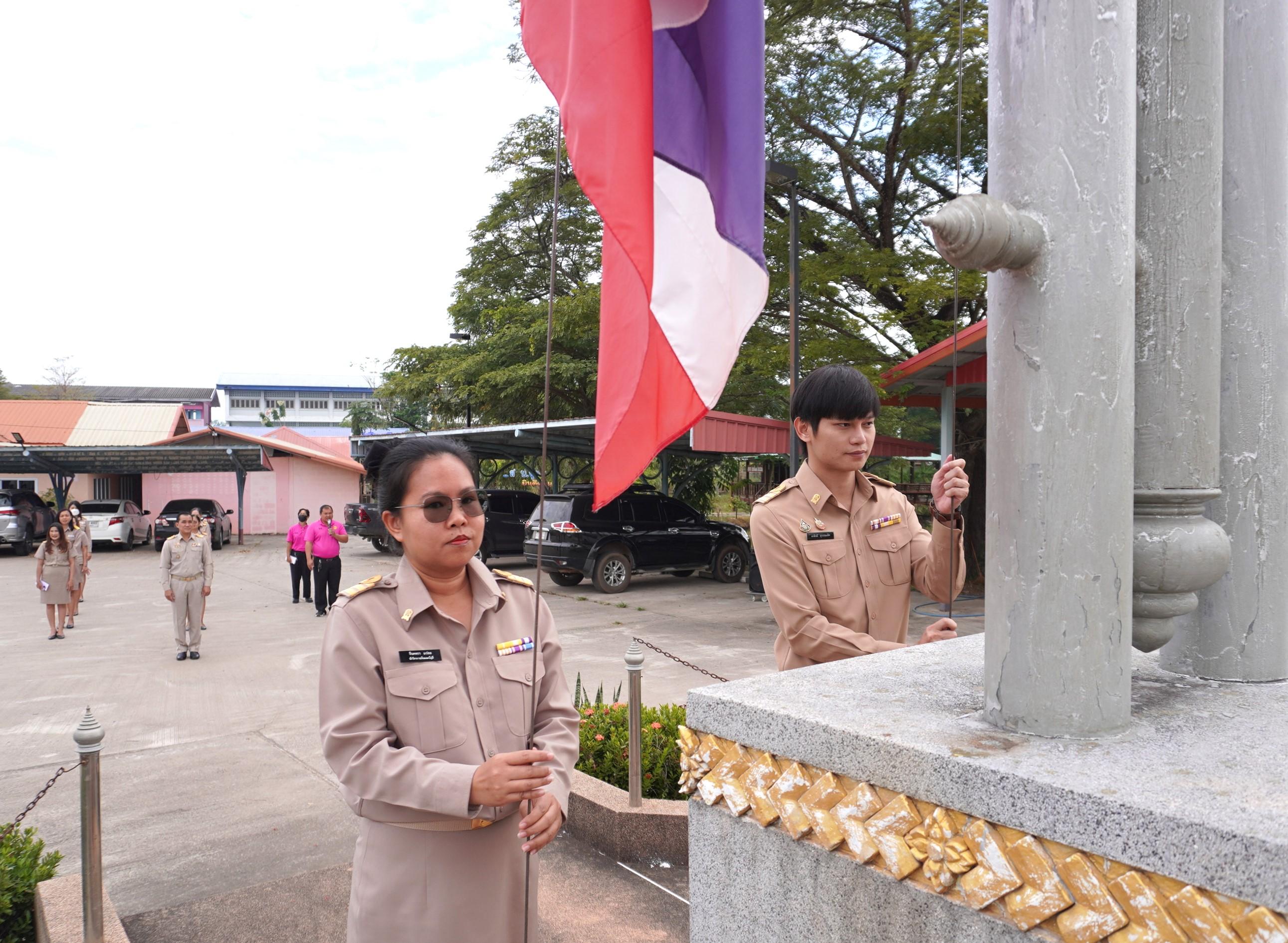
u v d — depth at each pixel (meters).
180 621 9.19
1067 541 1.48
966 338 10.80
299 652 9.65
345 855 4.12
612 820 3.90
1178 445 1.67
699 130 1.99
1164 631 1.72
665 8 1.98
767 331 14.20
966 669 2.04
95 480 30.39
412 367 23.30
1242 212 1.93
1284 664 1.94
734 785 1.80
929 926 1.46
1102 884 1.24
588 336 19.00
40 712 7.03
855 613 2.62
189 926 3.43
